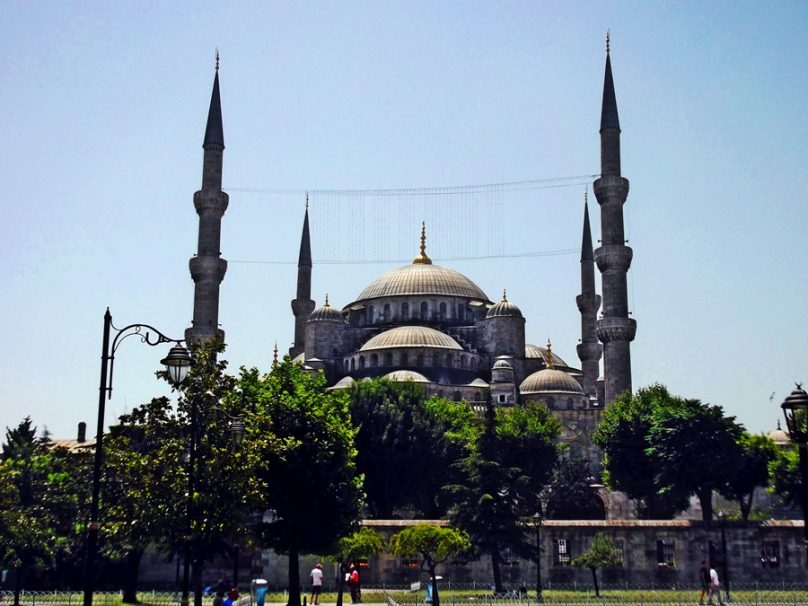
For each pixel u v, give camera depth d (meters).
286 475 57.19
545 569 77.19
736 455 86.75
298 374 63.91
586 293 152.25
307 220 164.00
